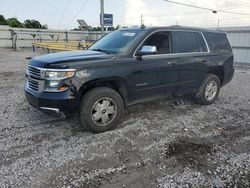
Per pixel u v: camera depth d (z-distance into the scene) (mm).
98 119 4043
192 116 5070
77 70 3691
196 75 5402
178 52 5004
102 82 4090
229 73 6172
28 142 3748
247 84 8922
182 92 5281
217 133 4238
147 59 4465
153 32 4633
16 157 3301
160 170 3064
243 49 14672
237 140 3977
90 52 4469
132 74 4258
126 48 4375
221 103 6117
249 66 14461
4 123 4461
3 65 12648
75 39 30047
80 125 4406
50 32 28609
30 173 2941
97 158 3314
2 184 2719
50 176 2889
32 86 3951
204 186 2766
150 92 4648
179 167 3137
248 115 5230
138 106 5594
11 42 26750
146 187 2730
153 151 3539
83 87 3787
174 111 5355
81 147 3613
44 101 3684
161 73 4699
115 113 4199
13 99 6047
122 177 2906
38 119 4684
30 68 4031
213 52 5730
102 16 13531
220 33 6059
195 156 3420
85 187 2713
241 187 2766
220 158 3377
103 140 3855
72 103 3715
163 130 4301
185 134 4156
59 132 4125
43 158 3289
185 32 5230
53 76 3615
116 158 3326
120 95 4312
